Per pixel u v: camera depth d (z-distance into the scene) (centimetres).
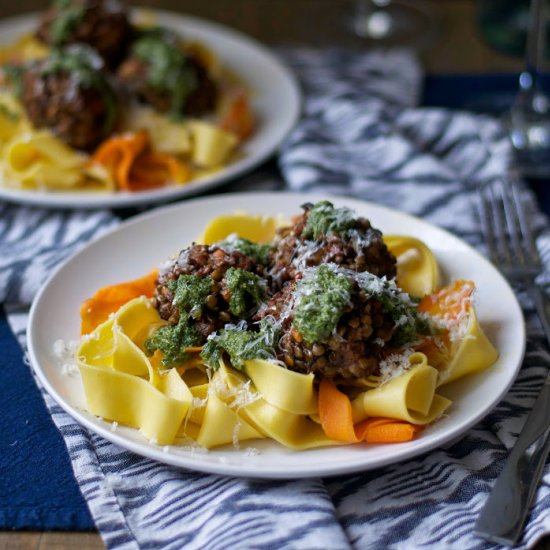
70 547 49
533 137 80
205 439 50
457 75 89
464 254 61
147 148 74
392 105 84
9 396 56
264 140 76
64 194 71
